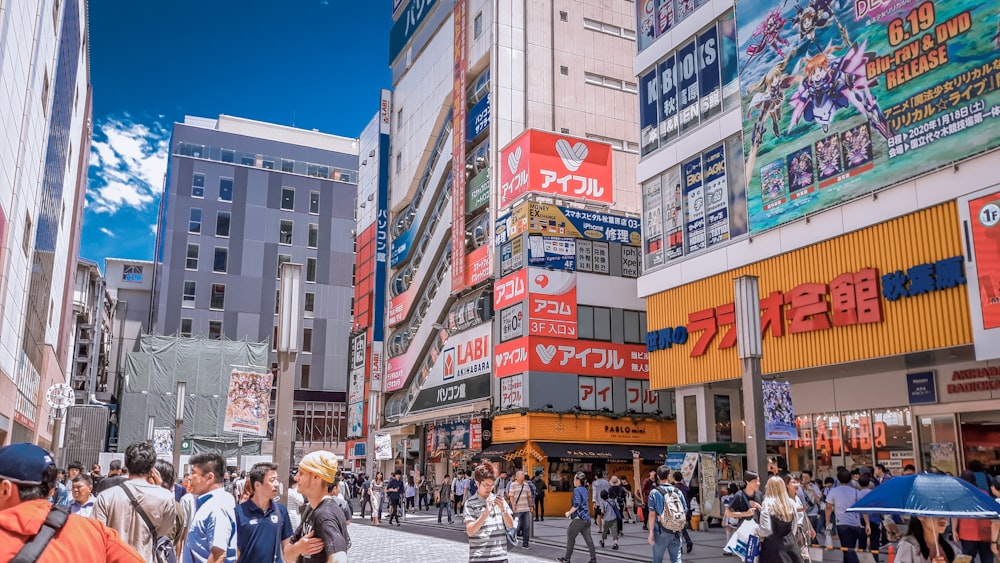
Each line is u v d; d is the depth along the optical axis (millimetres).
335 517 5082
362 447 53188
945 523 7094
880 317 17594
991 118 15547
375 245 55000
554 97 40781
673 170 25078
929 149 16719
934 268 16438
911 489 6902
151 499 6000
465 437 37438
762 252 21000
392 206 54656
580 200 36312
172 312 74625
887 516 13148
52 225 30922
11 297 20734
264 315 78125
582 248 34688
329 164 87062
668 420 34156
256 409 15734
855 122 18500
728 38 23219
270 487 5781
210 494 5746
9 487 2895
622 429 33219
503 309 34844
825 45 19547
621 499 21750
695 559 15945
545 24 41562
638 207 40906
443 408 40156
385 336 52719
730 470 22688
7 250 19484
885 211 17609
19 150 20172
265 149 84125
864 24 18484
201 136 81250
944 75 16547
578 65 41875
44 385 31375
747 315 14141
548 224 34250
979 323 15344
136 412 54812
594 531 23672
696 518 22484
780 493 8375
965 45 16172
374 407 51094
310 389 76938
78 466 11367
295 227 81500
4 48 16844
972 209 15750
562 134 36562
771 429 13656
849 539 13336
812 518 16969
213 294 76688
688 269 23891
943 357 17766
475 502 7887
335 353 79062
